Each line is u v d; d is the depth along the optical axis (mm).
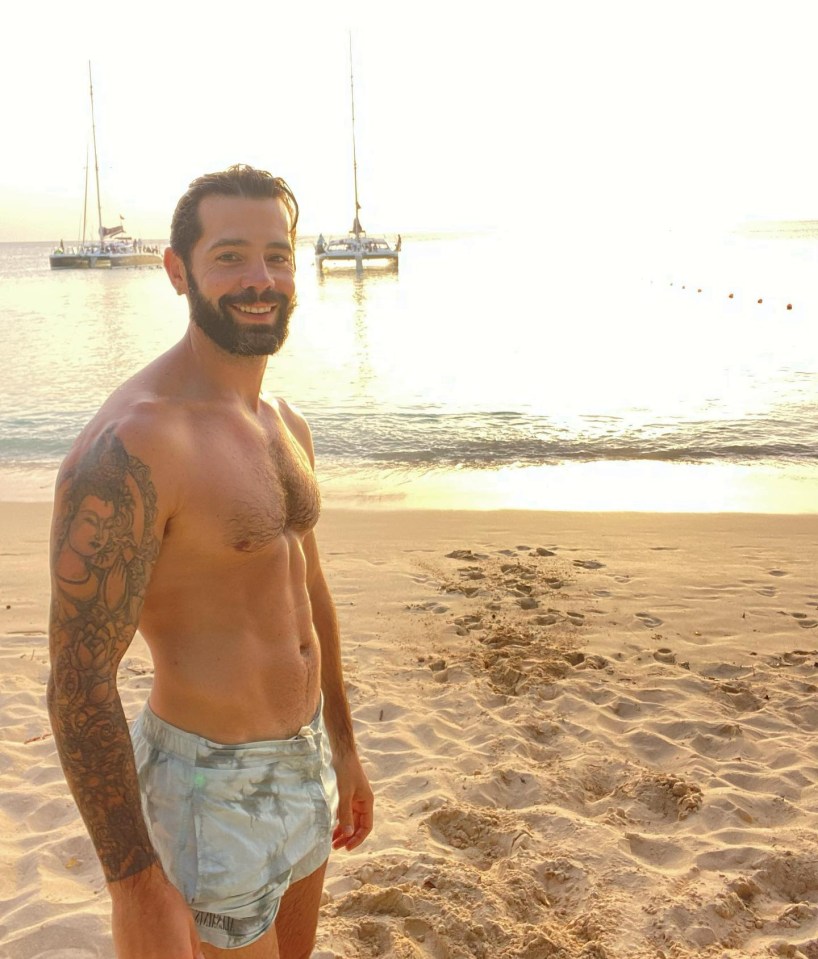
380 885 3119
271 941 1826
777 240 145125
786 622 5969
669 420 14375
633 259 94000
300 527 1952
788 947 2795
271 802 1780
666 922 2887
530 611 6191
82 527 1459
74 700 1463
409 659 5379
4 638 5762
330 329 30891
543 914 3020
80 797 1479
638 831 3506
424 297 46750
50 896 3078
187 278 1820
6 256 179125
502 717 4551
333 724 2373
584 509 9367
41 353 24547
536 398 16625
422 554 7586
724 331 28234
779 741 4242
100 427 1559
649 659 5355
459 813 3566
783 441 12789
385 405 16078
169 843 1710
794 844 3346
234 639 1756
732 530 8312
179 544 1657
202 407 1747
